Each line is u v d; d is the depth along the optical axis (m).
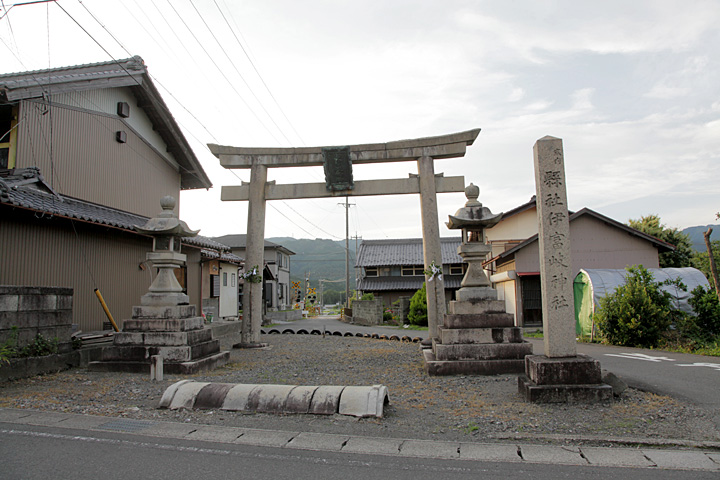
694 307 15.77
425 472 4.52
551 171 7.77
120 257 14.84
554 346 7.46
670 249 23.27
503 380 9.03
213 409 6.63
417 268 38.56
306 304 54.75
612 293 16.89
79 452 4.93
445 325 10.36
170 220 10.73
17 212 10.96
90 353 10.90
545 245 7.64
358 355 12.71
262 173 14.60
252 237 14.45
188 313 10.71
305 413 6.45
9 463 4.57
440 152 13.95
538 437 5.54
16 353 8.78
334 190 14.39
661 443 5.33
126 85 16.08
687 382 8.59
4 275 10.73
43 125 13.38
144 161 18.03
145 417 6.30
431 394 7.89
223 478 4.31
